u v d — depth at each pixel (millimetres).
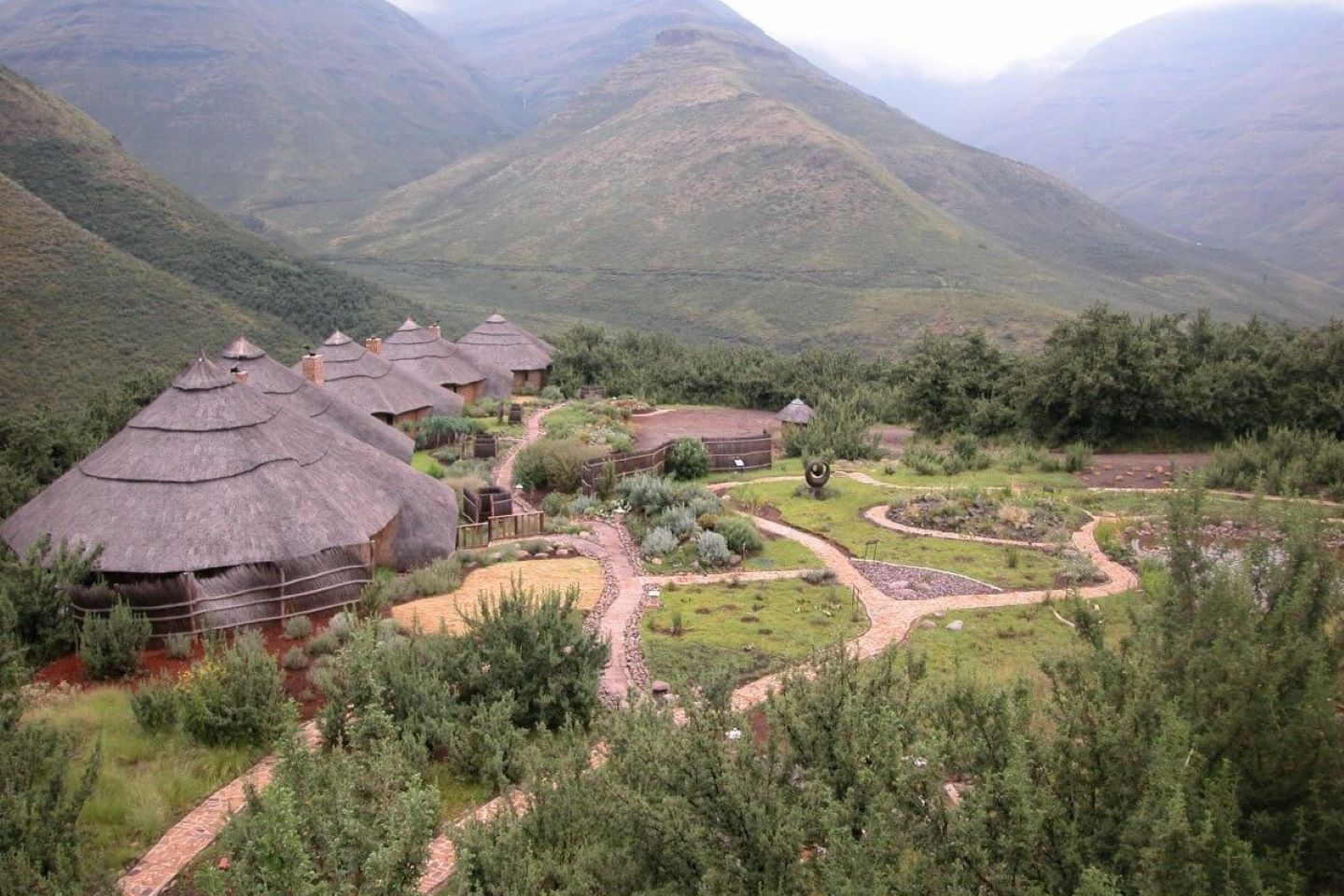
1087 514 23172
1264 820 6762
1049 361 33438
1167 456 30797
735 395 51875
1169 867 5688
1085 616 9773
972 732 7418
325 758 9930
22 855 7816
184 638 14961
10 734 9578
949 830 6500
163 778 10602
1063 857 6129
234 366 27031
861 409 45719
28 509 17719
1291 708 7215
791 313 124500
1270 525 9852
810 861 7250
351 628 13383
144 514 16156
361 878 7375
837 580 18594
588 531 23094
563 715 12227
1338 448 24625
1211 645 7949
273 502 16812
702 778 7309
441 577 18484
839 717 8219
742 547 20828
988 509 23562
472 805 10117
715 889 6668
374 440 28062
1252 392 30203
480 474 29234
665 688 13070
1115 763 6512
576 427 38188
